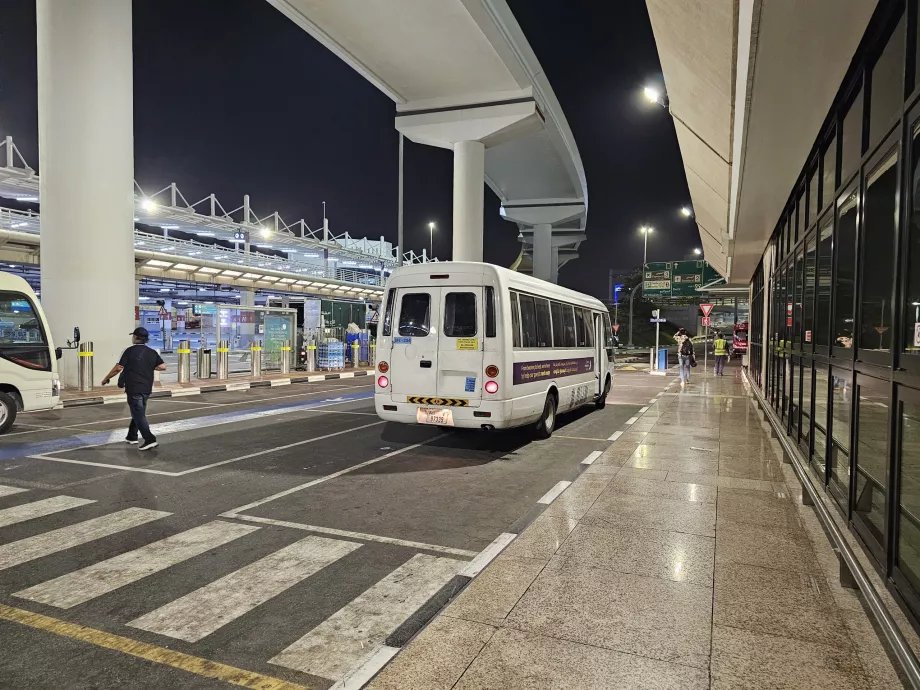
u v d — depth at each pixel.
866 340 4.29
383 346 9.13
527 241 88.38
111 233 16.25
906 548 3.73
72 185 15.80
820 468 5.93
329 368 24.75
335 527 5.51
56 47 15.65
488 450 9.16
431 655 3.18
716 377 23.98
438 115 31.66
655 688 2.88
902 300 3.14
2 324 10.09
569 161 46.97
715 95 6.23
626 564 4.40
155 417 12.25
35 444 9.31
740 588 3.99
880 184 4.29
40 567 4.54
